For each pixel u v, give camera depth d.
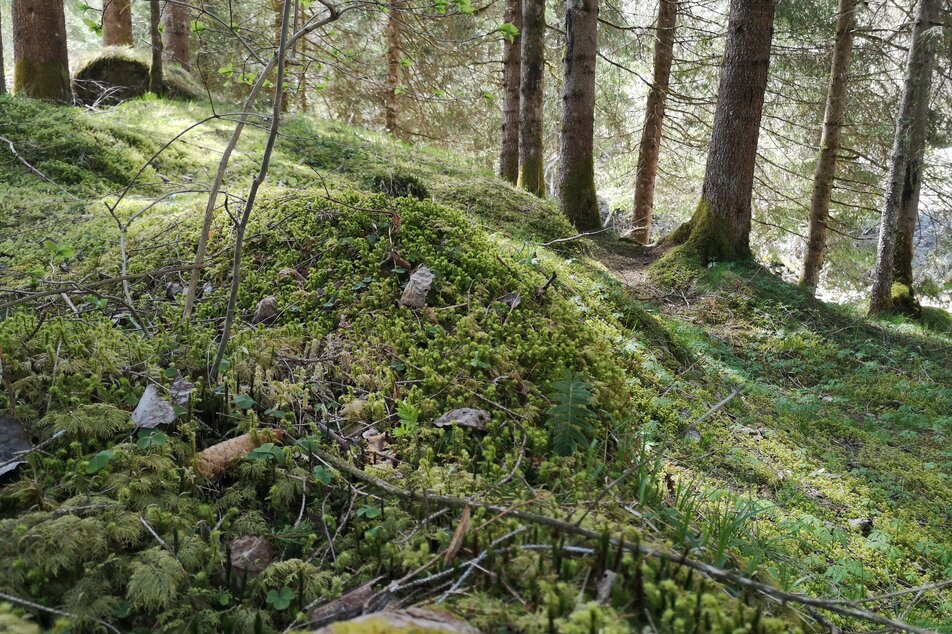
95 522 2.14
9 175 7.57
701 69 17.34
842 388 7.59
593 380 3.84
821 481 4.57
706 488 3.65
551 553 2.11
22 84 10.82
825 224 15.52
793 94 17.41
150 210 6.55
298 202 5.51
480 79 20.66
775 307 9.60
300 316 4.21
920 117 11.91
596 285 6.73
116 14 15.57
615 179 22.16
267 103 13.30
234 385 3.18
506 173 15.41
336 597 2.10
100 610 1.93
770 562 3.08
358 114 20.22
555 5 18.38
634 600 1.90
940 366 8.97
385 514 2.46
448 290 4.34
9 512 2.26
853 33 14.33
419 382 3.52
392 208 5.17
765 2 10.27
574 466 3.00
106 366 3.10
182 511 2.38
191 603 2.06
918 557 3.86
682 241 11.14
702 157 20.50
